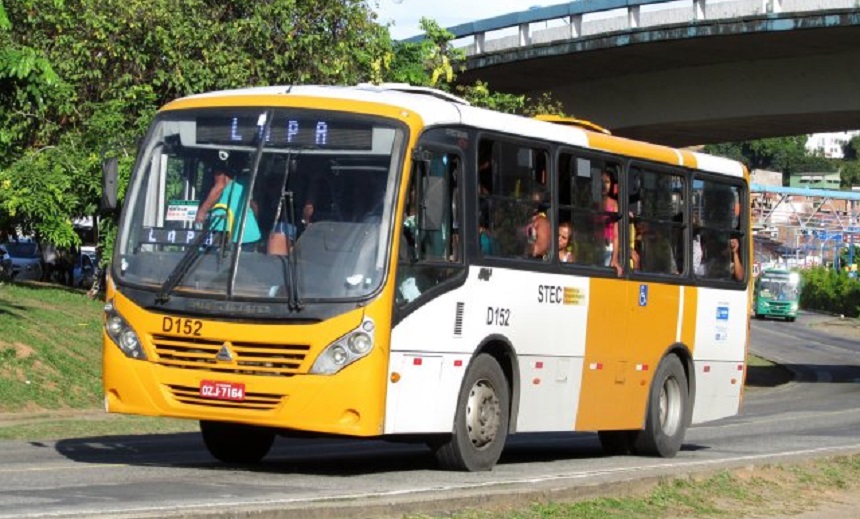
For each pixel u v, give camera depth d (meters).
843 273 112.44
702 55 40.16
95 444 17.56
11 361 25.00
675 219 18.52
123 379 13.08
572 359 16.08
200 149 13.47
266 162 13.23
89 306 33.16
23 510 9.79
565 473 14.75
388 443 19.34
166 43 35.44
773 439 23.55
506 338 14.77
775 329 86.81
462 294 14.01
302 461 15.77
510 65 42.91
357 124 13.22
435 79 38.62
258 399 12.68
